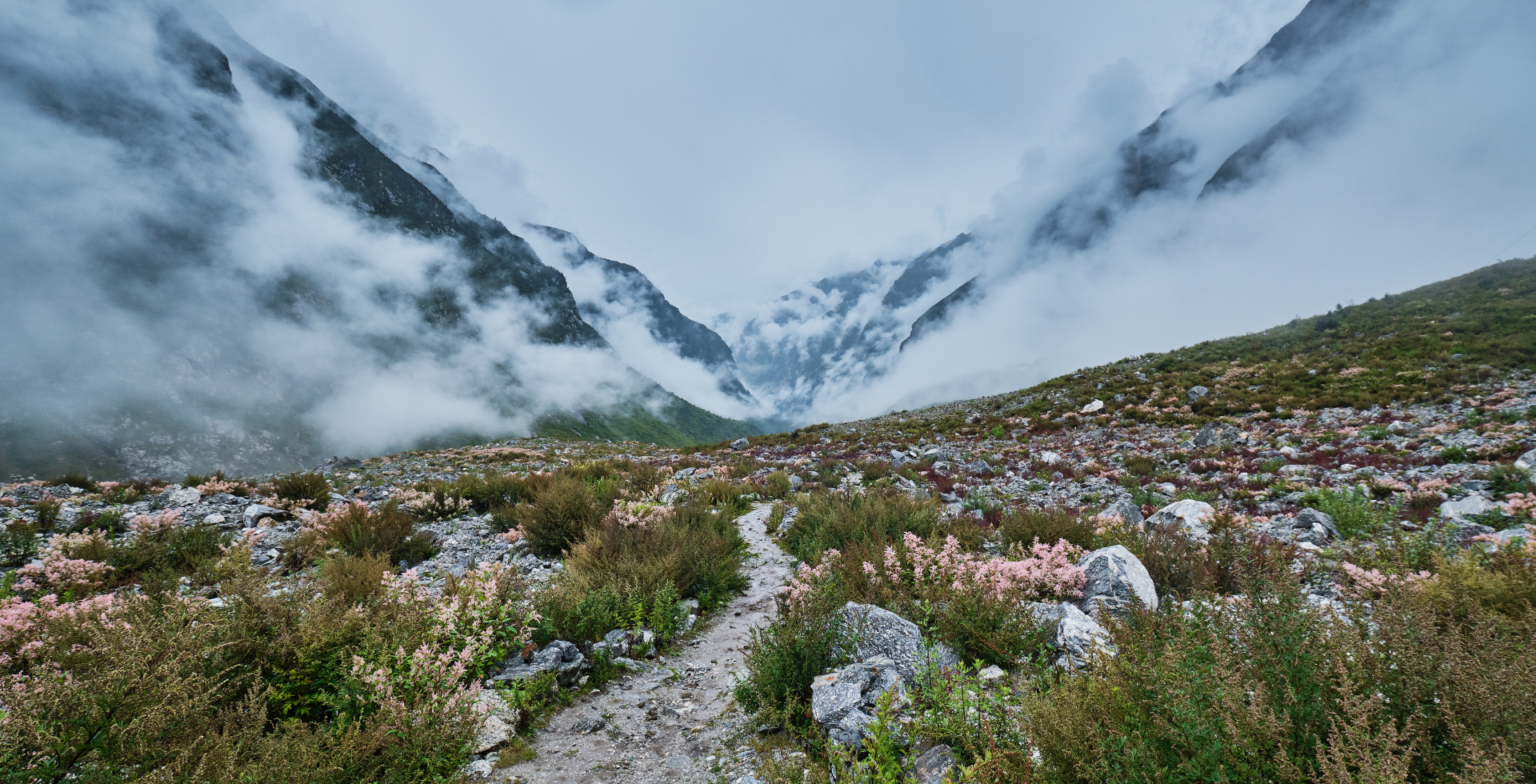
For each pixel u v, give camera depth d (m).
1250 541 7.49
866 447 29.56
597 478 21.70
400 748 4.28
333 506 13.27
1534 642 3.21
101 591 8.18
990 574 6.78
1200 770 2.63
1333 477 13.20
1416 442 15.48
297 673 4.77
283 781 3.48
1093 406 31.45
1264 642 3.31
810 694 5.41
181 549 9.66
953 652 5.50
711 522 12.80
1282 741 2.72
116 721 3.64
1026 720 3.48
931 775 3.70
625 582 8.14
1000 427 30.56
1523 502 8.78
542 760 4.89
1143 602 5.89
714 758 4.84
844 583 7.51
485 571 7.06
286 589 6.98
